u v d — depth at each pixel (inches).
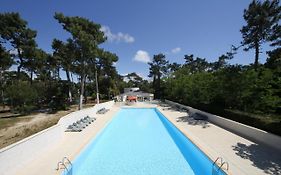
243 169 306.8
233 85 621.9
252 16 1146.0
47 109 1421.0
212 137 490.3
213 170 320.5
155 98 2319.1
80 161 379.6
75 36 1187.3
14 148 301.3
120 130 680.4
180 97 1320.1
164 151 456.8
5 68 1553.9
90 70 1534.2
